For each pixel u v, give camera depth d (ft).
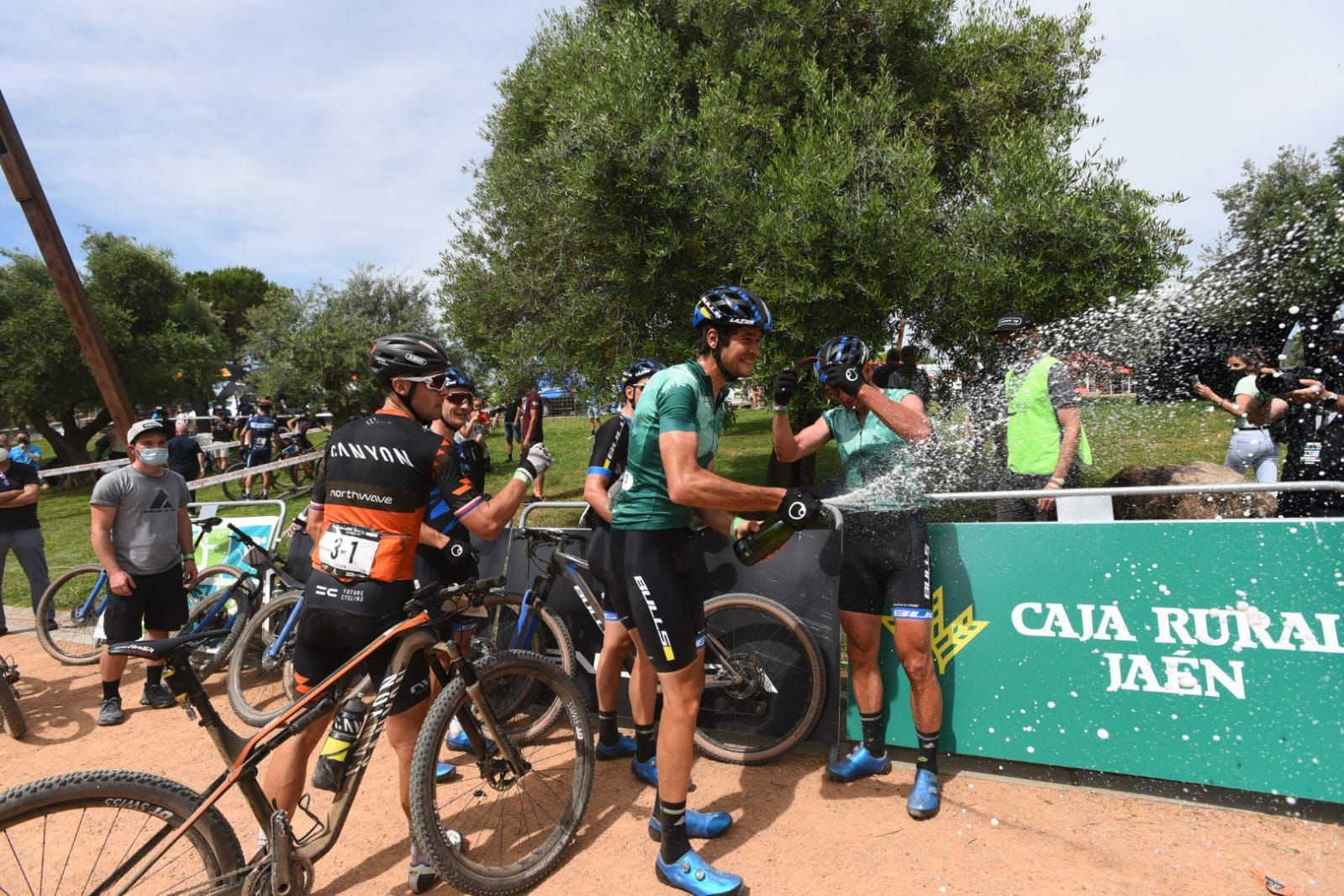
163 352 71.61
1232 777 8.16
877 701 9.39
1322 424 12.79
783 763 10.12
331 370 77.51
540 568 12.69
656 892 7.59
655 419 7.43
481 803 9.59
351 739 7.43
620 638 10.23
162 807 6.51
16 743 12.42
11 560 30.78
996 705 9.32
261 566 15.14
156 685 13.89
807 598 10.34
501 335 28.17
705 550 11.12
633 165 18.04
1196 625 8.37
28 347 63.87
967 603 9.50
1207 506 12.35
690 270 19.80
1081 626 8.93
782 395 9.36
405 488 7.41
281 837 6.92
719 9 20.83
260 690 14.48
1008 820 8.38
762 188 18.81
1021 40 21.67
